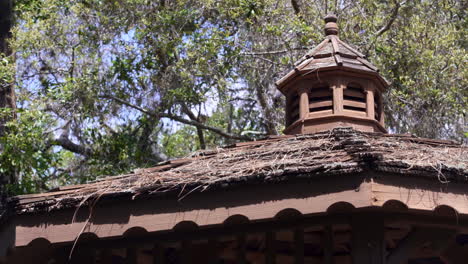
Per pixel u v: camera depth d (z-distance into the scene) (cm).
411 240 547
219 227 579
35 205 569
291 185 496
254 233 567
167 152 1992
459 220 550
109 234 545
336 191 482
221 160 579
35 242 573
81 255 624
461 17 1666
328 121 671
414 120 1546
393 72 1572
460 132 1559
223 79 1577
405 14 1588
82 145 1697
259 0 1512
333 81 681
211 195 518
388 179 481
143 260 661
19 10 1614
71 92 1574
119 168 1683
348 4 1577
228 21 1642
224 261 657
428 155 536
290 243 642
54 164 1522
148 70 1681
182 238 590
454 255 630
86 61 1700
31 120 1474
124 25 1642
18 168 1441
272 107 1672
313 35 1502
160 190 532
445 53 1565
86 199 553
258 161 546
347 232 614
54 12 1631
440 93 1518
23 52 1612
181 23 1614
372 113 682
